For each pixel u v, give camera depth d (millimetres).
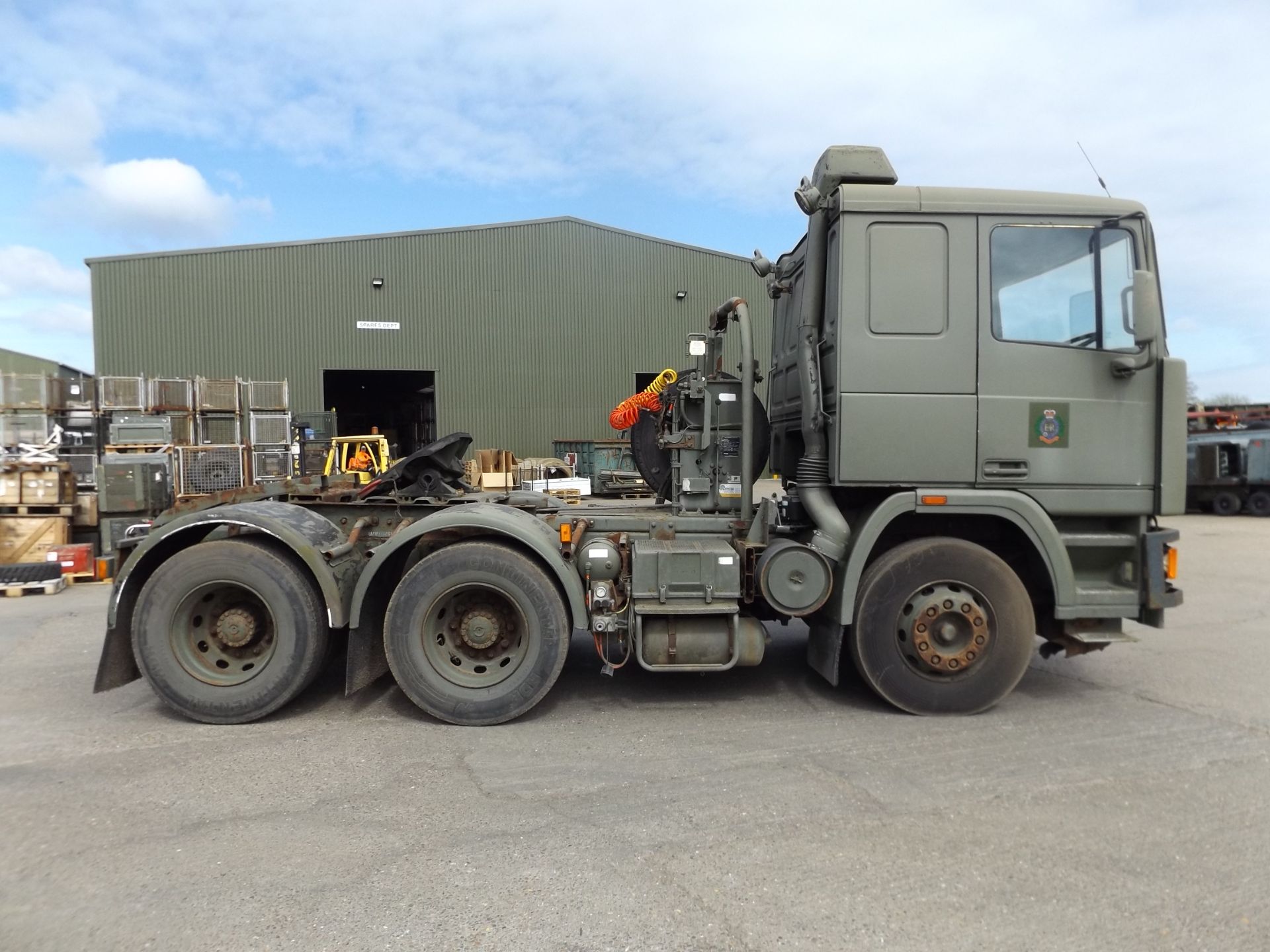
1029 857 3010
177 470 12133
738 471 5258
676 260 26125
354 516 5309
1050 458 4605
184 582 4477
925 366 4590
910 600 4637
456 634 4645
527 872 2879
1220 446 22484
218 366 23375
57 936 2486
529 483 7465
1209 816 3361
